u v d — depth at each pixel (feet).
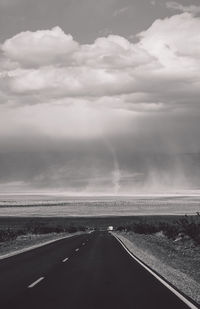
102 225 430.61
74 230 302.45
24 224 404.36
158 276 56.39
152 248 123.34
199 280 58.44
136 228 254.06
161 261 81.97
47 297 40.40
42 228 284.00
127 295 41.65
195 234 156.15
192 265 80.69
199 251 118.11
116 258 84.74
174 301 38.37
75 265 70.79
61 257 86.79
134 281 51.65
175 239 171.01
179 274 60.18
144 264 72.79
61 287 46.70
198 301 39.11
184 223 176.45
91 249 111.34
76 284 49.06
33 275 57.16
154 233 244.01
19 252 101.04
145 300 38.91
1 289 45.16
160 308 35.19
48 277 55.06
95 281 51.57
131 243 141.69
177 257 98.58
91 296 41.09
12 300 38.70
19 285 48.08
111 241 154.10
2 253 99.19
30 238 195.42
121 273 59.72
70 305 36.45
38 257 86.58
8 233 207.21
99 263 74.38
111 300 38.91
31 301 38.27
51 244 135.64
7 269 64.39
